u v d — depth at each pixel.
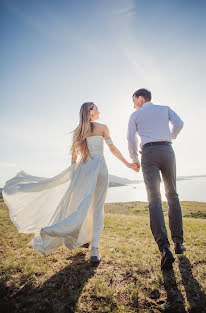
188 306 1.55
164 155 2.49
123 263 2.32
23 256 2.63
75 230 2.04
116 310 1.54
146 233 3.75
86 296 1.71
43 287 1.87
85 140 2.68
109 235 3.65
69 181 2.83
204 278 1.95
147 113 2.71
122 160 2.84
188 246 2.90
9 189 3.00
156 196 2.42
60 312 1.52
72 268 2.25
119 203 38.38
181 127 2.70
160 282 1.90
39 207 2.86
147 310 1.53
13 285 1.91
